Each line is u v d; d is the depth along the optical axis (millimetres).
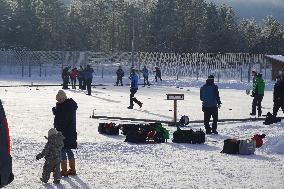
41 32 110750
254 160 13742
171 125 21859
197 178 11312
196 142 16766
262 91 25953
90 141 16969
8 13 109625
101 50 132375
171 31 121562
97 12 139625
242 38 138000
